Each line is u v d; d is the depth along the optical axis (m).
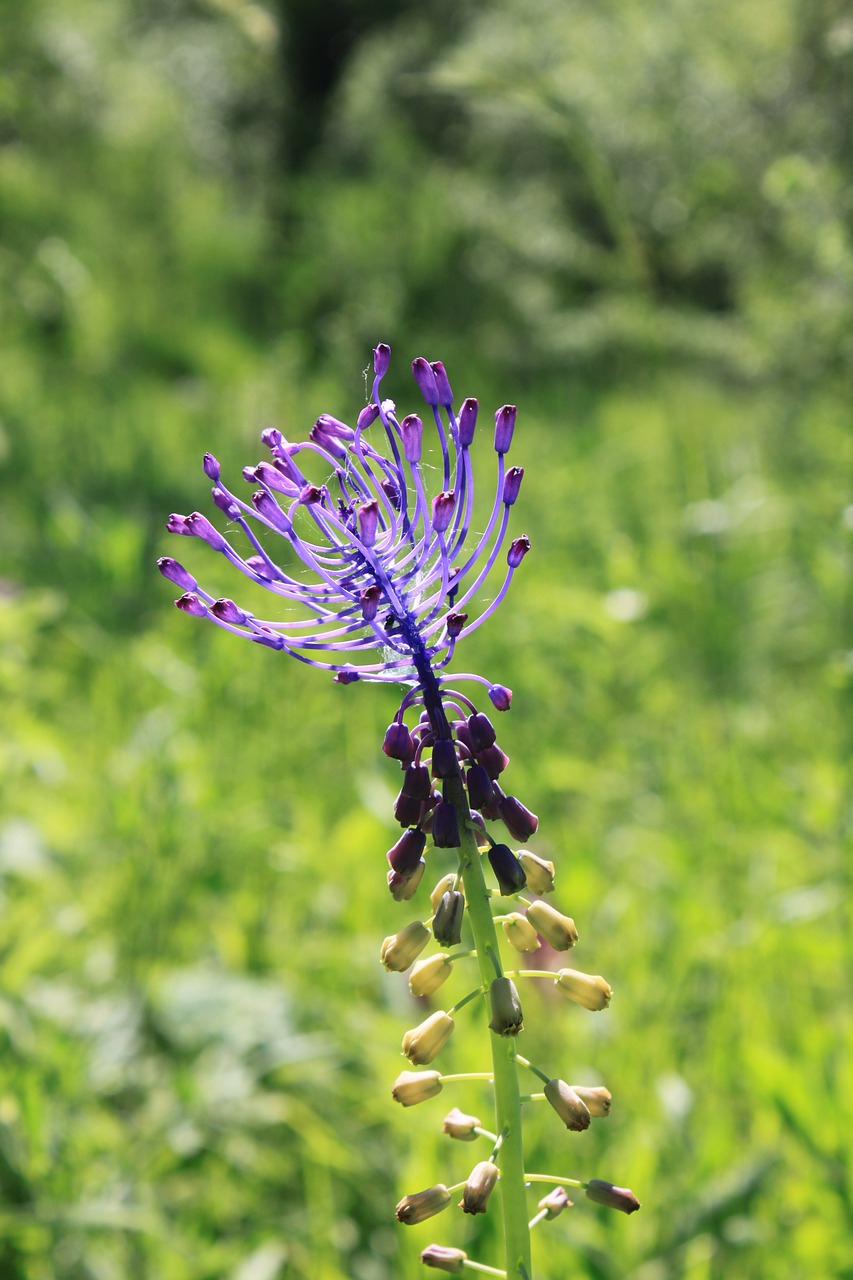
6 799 4.09
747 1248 2.59
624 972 3.39
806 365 9.90
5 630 5.01
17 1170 2.70
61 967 3.59
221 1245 2.70
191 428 9.71
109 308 14.50
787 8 12.74
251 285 16.47
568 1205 1.56
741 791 4.21
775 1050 3.00
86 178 16.81
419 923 1.51
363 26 24.02
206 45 22.84
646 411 10.21
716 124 13.26
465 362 14.19
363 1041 3.12
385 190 17.28
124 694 4.94
